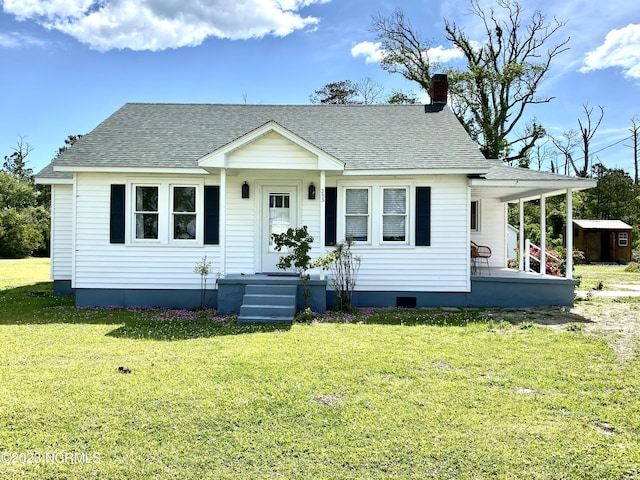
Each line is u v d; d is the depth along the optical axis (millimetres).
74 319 8758
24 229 32812
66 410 4027
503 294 10273
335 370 5250
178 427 3709
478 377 5023
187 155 10414
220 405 4168
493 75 25188
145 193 10422
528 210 31641
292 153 9219
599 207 33375
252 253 10508
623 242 27062
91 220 10312
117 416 3914
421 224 10258
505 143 25438
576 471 3059
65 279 12531
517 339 6824
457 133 11500
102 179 10273
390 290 10344
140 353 6059
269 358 5770
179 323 8352
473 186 10148
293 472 3041
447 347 6352
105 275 10367
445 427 3721
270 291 9328
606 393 4512
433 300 10336
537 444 3430
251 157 9203
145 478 2969
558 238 29172
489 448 3365
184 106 13195
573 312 9297
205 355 5938
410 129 11828
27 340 6855
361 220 10500
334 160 9180
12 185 39031
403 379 4949
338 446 3400
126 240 10312
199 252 10430
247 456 3248
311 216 10586
